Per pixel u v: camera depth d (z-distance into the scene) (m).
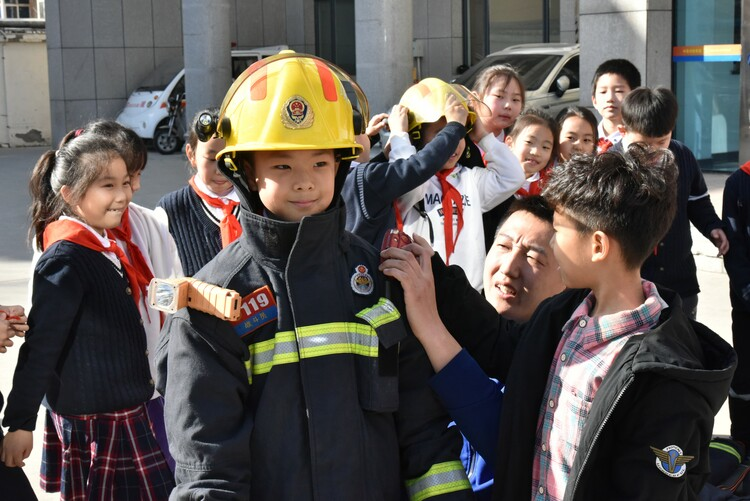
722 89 11.78
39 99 21.20
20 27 20.75
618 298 2.04
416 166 3.70
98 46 19.58
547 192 2.09
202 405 1.98
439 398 2.24
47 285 2.97
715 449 3.10
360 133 2.20
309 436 2.01
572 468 1.92
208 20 16.28
